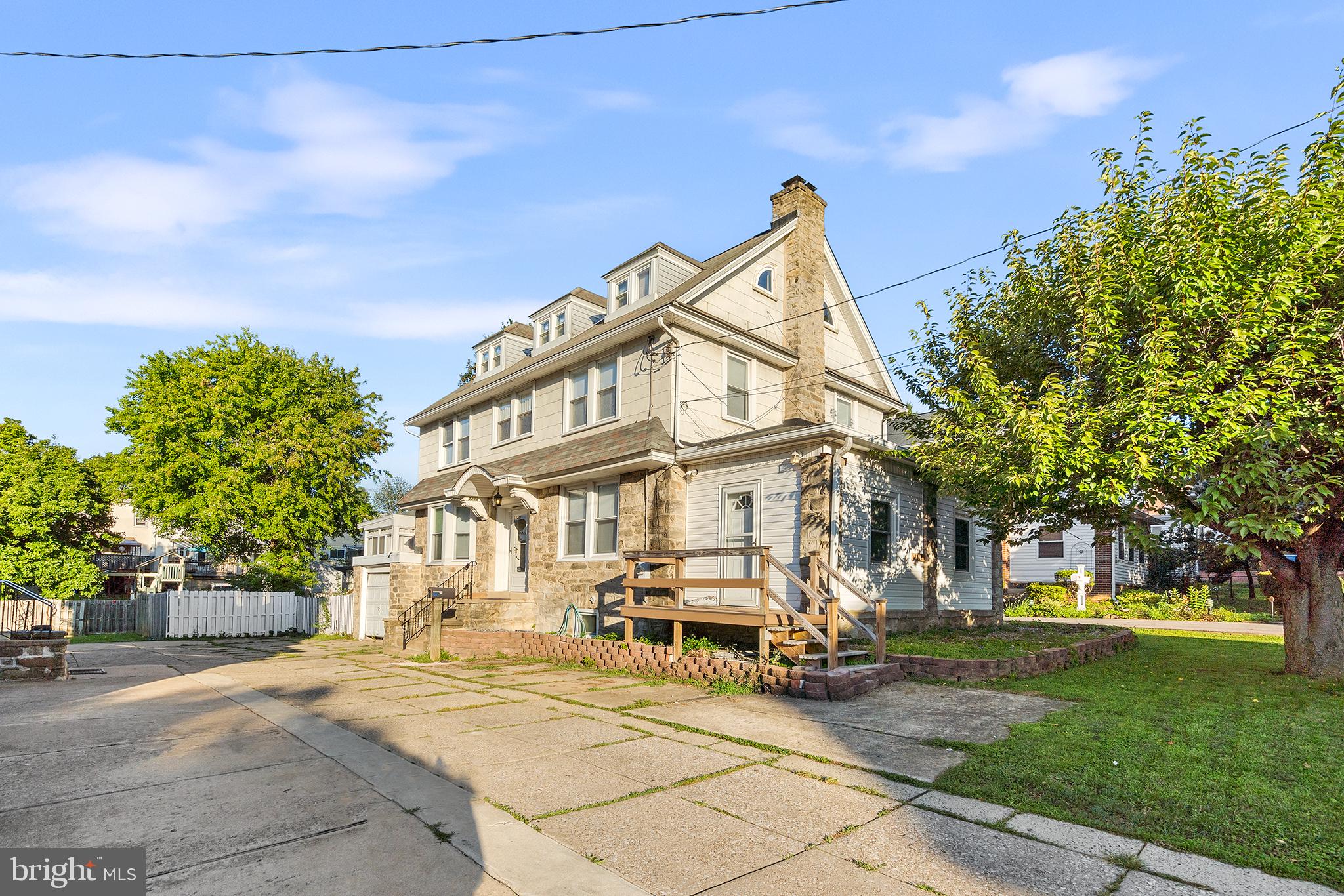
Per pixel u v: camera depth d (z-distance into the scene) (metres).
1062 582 30.83
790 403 17.44
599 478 15.59
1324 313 8.06
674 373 14.66
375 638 21.88
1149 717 7.64
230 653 16.88
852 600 12.63
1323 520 9.85
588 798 5.34
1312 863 4.10
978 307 12.42
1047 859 4.25
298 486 27.19
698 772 6.00
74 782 5.64
